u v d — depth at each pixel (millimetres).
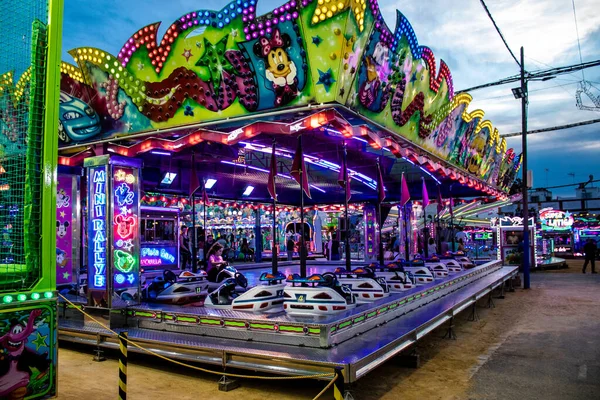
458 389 5004
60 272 7898
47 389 3605
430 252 14188
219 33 5652
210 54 5805
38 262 3641
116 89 6730
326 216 24250
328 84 5230
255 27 5375
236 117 5969
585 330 7906
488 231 29156
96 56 6762
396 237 20688
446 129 9172
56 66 3797
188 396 4789
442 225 20375
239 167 12219
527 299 11711
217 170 12172
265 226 22594
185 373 5570
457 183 14672
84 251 10086
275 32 5277
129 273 6691
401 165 12242
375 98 6062
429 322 6391
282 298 6457
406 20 6004
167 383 5207
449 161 10234
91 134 7133
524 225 14164
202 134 6230
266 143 8539
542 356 6293
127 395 4797
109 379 5367
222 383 4996
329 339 4984
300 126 5500
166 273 7457
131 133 6812
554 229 27234
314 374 4426
